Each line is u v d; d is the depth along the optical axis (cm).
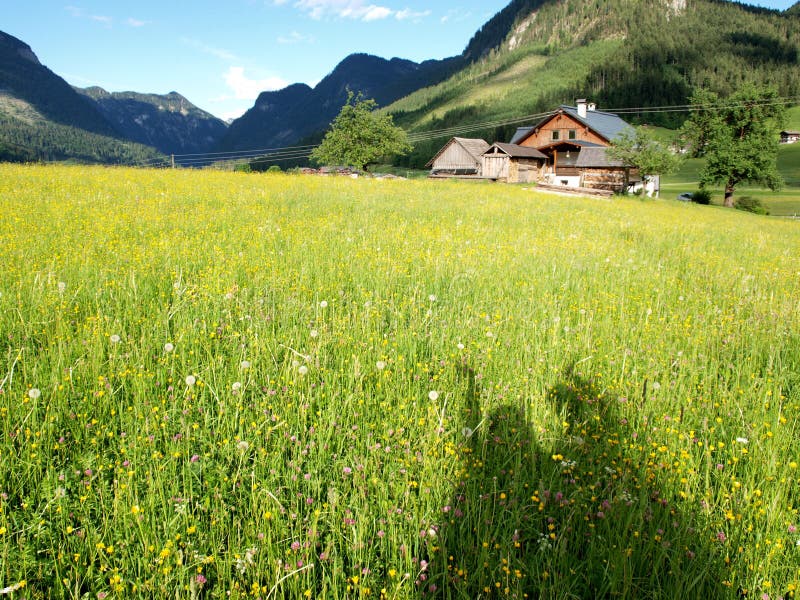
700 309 742
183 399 418
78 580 263
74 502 309
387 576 279
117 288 634
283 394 427
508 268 888
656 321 659
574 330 604
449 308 672
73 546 281
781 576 278
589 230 1567
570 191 4094
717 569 282
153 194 1630
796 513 318
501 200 2398
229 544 284
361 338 546
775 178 5912
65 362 446
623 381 486
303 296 665
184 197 1588
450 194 2489
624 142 5316
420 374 475
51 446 352
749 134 6081
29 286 604
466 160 7425
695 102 6259
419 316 624
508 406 426
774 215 6019
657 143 5259
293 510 317
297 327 559
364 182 2931
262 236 1023
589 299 739
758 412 424
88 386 420
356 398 426
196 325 549
